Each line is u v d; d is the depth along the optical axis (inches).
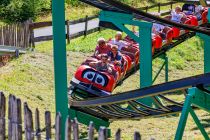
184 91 1350.9
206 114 2244.1
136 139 911.0
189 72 3595.0
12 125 1142.3
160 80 3282.5
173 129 1979.6
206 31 1673.2
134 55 2484.0
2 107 1173.1
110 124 1989.4
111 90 2052.2
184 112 1258.6
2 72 2529.5
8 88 2233.0
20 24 2999.5
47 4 4638.3
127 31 2326.5
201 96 1267.2
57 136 1045.2
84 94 2049.7
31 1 4365.2
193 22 3334.2
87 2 2057.1
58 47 1529.3
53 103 2191.2
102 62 2101.4
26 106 1103.0
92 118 1844.2
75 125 997.8
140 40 2354.8
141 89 1445.6
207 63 3218.5
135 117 1707.7
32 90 2315.5
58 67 1536.7
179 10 3339.1
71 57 3100.4
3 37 2785.4
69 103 1847.9
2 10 4266.7
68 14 4712.1
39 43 3334.2
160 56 2984.7
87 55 3196.4
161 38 2797.7
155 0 5605.3
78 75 2058.3
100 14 2263.8
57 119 1042.7
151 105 2268.7
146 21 2333.9
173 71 3526.1
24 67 2630.4
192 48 3991.1
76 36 3528.5
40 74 2591.0
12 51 2819.9
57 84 1540.4
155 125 2030.0
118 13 2251.5
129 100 1505.9
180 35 3070.9
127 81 2940.5
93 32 3735.2
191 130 1923.0
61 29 1525.6
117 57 2274.9
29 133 1106.1
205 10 3503.9
